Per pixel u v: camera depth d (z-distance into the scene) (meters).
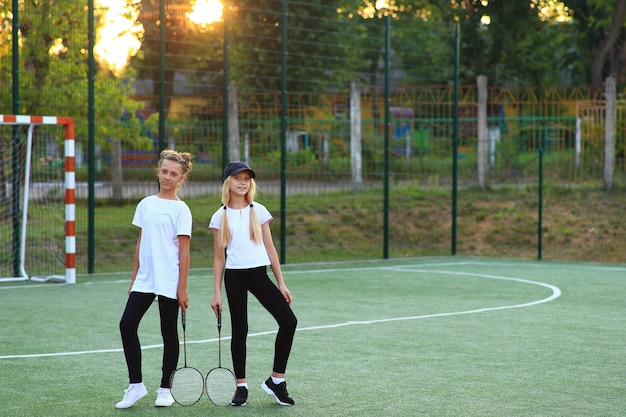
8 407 6.59
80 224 18.50
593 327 10.42
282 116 18.05
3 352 8.85
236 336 6.64
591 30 42.09
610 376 7.66
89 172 16.16
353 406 6.58
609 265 18.39
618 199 22.23
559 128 24.83
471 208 22.86
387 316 11.31
